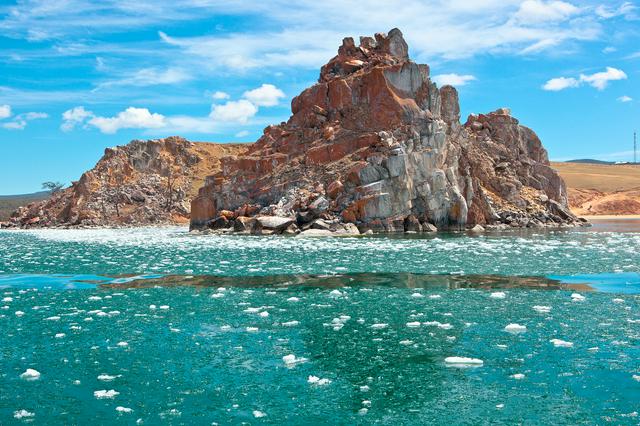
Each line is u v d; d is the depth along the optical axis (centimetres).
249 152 9038
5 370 1822
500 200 8419
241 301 2770
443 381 1673
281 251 4841
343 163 7306
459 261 4034
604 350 1912
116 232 9119
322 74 8781
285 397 1577
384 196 6731
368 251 4706
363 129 7644
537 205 8650
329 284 3200
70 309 2652
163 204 12962
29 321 2427
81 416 1474
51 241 6844
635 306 2520
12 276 3694
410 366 1800
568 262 3906
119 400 1573
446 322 2312
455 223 7231
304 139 8200
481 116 9475
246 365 1834
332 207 6912
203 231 7706
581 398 1538
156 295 2958
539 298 2719
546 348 1945
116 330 2261
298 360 1873
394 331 2192
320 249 4931
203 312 2547
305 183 7400
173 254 4853
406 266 3828
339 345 2028
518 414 1450
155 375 1756
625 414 1438
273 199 7606
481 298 2747
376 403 1530
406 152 6994
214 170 14875
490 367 1777
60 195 14088
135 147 14650
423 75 7769
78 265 4209
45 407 1533
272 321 2370
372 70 7794
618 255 4284
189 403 1547
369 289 3030
